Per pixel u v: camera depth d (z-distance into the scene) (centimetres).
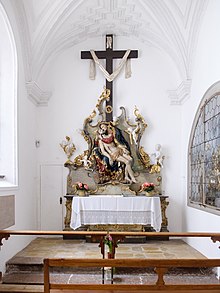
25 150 671
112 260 296
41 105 780
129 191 738
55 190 772
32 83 675
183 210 746
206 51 575
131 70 787
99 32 782
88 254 575
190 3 606
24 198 658
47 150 780
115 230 682
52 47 751
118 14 717
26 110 681
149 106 781
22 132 647
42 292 430
